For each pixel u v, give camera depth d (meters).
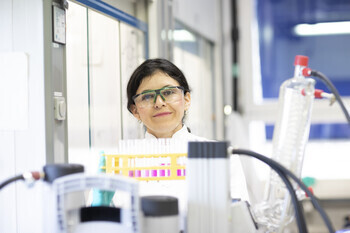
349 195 3.29
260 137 3.73
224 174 0.78
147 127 1.41
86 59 1.69
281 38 3.72
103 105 1.84
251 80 3.75
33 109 1.38
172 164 1.02
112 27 1.94
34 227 1.38
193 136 1.44
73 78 1.57
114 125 1.96
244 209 0.88
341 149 3.62
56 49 1.42
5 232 1.41
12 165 1.40
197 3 3.04
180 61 2.69
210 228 0.78
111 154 1.05
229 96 3.74
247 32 3.75
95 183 0.71
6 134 1.41
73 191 0.72
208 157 0.78
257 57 3.75
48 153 1.37
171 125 1.36
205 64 3.36
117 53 1.99
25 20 1.38
